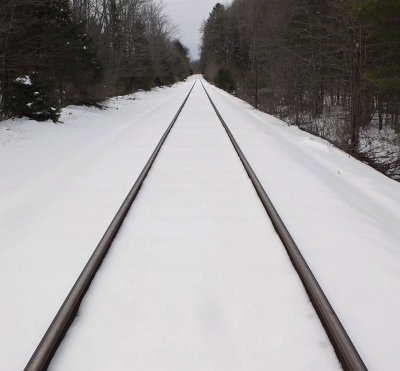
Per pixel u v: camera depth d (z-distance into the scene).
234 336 3.12
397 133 19.69
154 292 3.69
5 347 3.13
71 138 12.43
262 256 4.32
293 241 4.44
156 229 5.02
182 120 16.88
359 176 9.33
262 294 3.64
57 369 2.83
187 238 4.77
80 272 4.15
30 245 4.76
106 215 5.62
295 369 2.81
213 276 3.94
